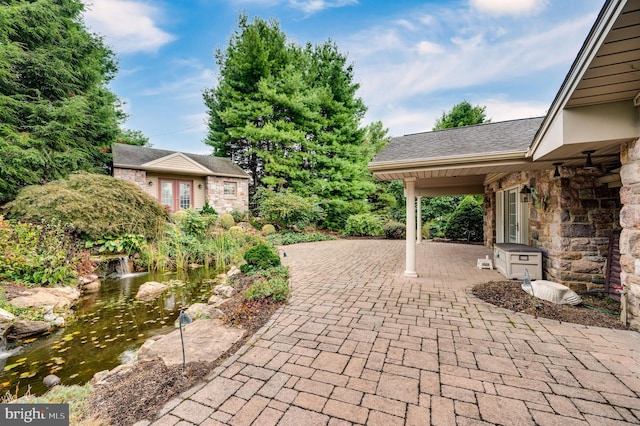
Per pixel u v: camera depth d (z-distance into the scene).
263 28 14.24
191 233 8.84
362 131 16.62
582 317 3.19
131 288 5.53
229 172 14.00
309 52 15.68
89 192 7.30
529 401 1.82
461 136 5.90
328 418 1.70
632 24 1.96
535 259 4.82
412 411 1.75
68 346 3.16
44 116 8.52
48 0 8.84
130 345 3.18
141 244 7.31
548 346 2.55
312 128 15.24
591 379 2.05
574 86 2.57
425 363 2.30
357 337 2.80
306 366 2.29
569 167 4.28
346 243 11.29
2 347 3.12
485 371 2.17
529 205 5.61
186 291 5.33
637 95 2.66
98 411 1.79
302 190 14.79
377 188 17.50
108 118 11.19
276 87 14.04
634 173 2.82
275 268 5.41
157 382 2.09
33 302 3.89
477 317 3.27
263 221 13.04
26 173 7.87
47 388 2.40
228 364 2.33
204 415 1.74
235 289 4.64
